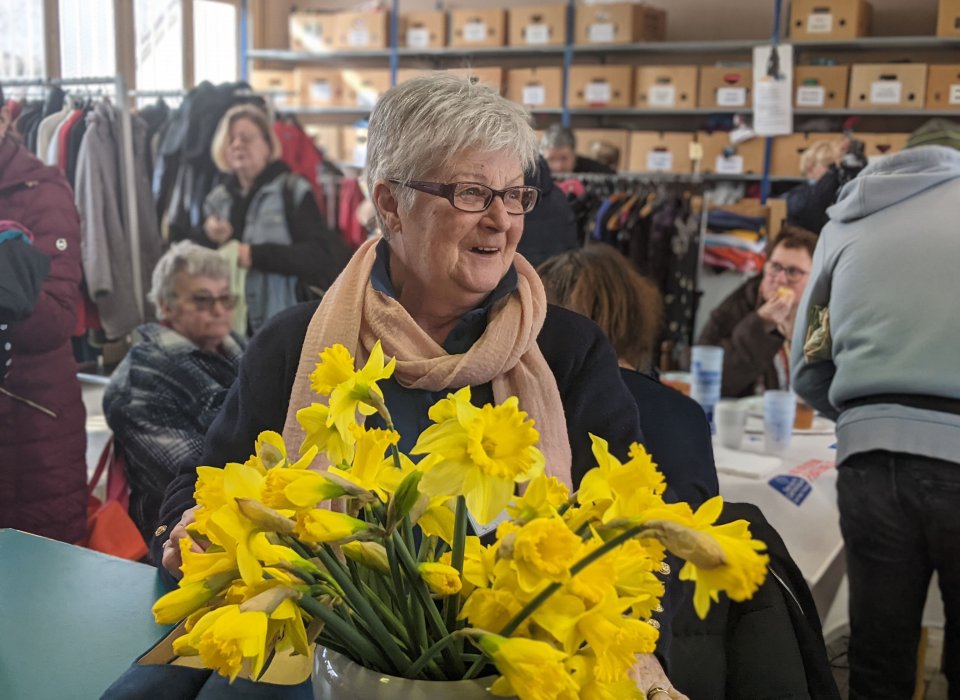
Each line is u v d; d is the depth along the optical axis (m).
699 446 1.39
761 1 6.50
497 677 0.61
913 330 1.92
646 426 1.38
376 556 0.62
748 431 2.41
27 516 2.64
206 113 3.66
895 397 1.94
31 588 1.25
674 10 6.68
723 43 6.06
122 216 3.71
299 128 4.20
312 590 0.60
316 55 7.10
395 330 1.18
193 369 2.28
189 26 6.47
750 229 4.79
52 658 1.06
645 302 1.73
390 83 6.74
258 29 7.49
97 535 2.22
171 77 6.39
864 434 1.96
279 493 0.59
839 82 5.50
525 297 1.18
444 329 1.23
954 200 1.94
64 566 1.33
